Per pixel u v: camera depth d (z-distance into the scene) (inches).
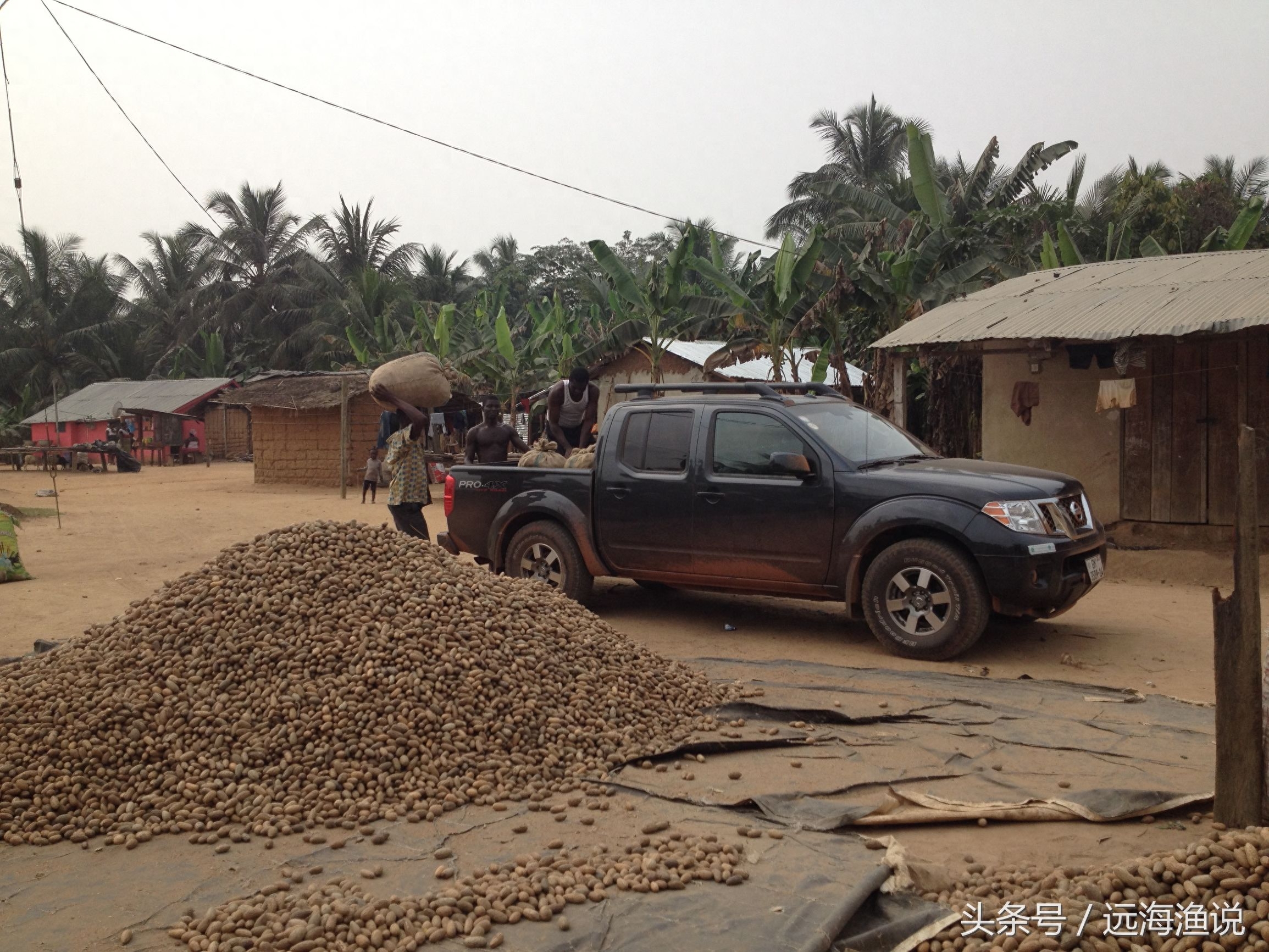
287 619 208.8
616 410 327.6
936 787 174.7
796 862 144.9
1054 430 486.0
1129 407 443.5
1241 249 654.5
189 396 1583.4
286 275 2081.7
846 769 184.5
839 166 1540.4
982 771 181.2
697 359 906.1
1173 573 401.4
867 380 692.1
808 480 285.4
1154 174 1040.2
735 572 299.7
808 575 287.1
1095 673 256.1
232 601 212.8
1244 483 144.6
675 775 184.9
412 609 212.1
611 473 321.4
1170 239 934.4
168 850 156.5
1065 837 153.3
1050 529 261.4
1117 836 153.1
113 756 178.4
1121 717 210.5
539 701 200.4
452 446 1060.5
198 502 806.5
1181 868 124.4
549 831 159.8
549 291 2014.0
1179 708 216.5
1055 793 170.2
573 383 436.5
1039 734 199.9
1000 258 710.5
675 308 787.4
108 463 1471.5
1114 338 407.8
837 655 281.1
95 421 1519.4
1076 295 482.0
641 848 150.7
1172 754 187.0
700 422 308.3
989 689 233.8
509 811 168.9
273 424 989.8
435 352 1234.6
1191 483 450.0
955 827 158.1
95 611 344.2
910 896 130.9
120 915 134.3
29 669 210.1
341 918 129.8
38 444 1427.2
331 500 805.9
